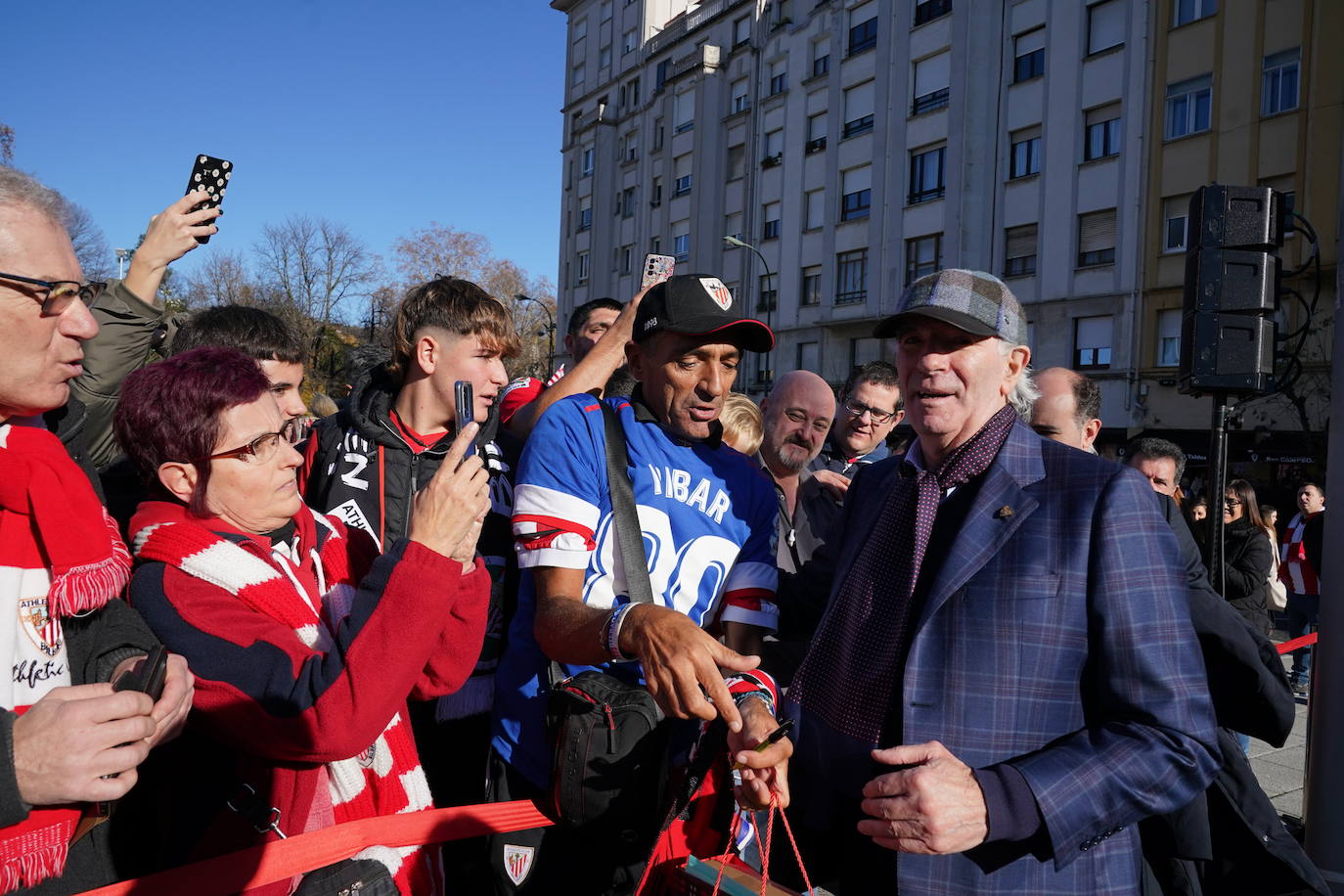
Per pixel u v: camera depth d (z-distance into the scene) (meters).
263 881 1.67
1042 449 1.90
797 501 3.64
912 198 23.81
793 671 2.45
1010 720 1.72
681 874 1.96
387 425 2.72
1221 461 4.52
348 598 2.11
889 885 1.91
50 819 1.42
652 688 1.76
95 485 1.77
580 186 39.09
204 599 1.66
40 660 1.47
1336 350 3.02
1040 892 1.70
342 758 1.67
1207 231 4.43
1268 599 7.47
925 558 1.92
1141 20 19.14
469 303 2.68
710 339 2.16
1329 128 16.45
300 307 41.41
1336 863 2.94
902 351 1.98
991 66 22.03
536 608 2.11
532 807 2.09
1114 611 1.69
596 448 2.15
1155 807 1.62
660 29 35.53
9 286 1.38
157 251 2.55
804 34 27.36
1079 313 20.25
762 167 29.05
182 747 1.70
